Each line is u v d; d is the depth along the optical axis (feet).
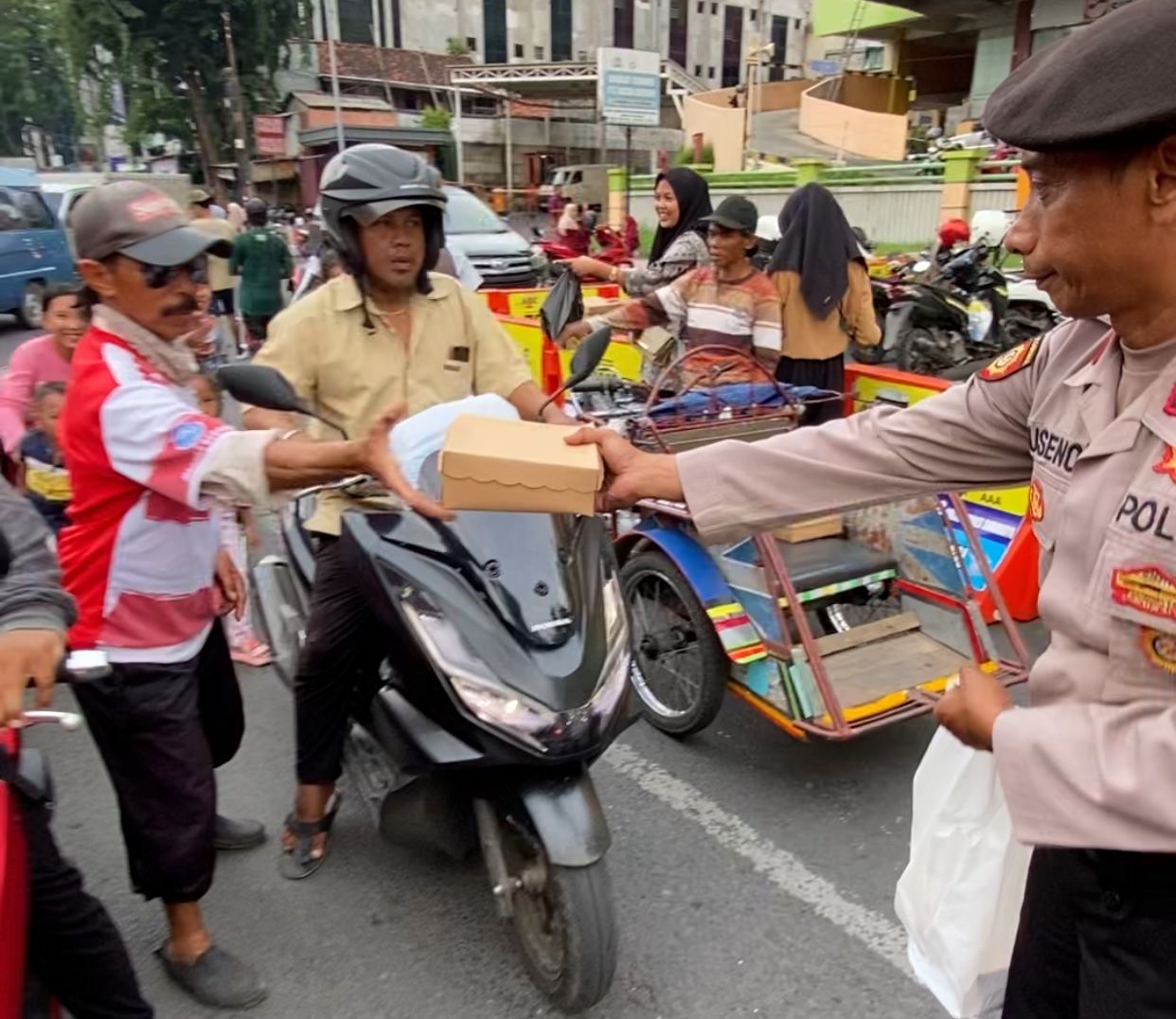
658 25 154.40
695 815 10.46
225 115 112.37
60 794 11.14
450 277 9.05
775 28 170.50
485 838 7.81
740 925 8.89
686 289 15.42
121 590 7.16
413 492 5.92
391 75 132.77
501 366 8.96
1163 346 3.62
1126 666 3.58
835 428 5.28
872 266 33.17
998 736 3.80
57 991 6.34
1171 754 3.34
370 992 8.20
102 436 6.64
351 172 7.86
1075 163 3.37
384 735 8.14
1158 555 3.39
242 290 32.45
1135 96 3.11
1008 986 4.71
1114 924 3.90
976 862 5.07
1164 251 3.40
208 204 42.29
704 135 85.76
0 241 44.47
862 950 8.58
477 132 123.24
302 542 10.14
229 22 103.86
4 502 5.29
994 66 66.44
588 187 87.04
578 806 7.34
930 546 11.27
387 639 7.66
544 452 5.50
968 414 4.87
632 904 9.16
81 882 6.23
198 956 8.13
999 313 28.89
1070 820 3.57
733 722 12.39
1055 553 3.96
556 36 150.20
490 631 7.21
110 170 115.55
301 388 8.41
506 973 8.39
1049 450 4.15
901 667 10.84
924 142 66.59
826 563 11.30
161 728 7.47
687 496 5.39
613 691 7.36
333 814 9.79
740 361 13.78
